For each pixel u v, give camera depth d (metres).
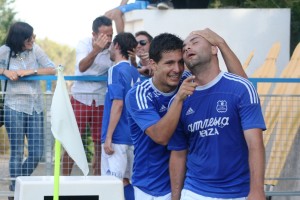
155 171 14.25
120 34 18.75
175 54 13.27
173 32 26.05
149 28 26.00
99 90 19.86
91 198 12.48
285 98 20.55
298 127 20.58
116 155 18.61
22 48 19.64
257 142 12.59
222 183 12.92
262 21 26.25
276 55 24.38
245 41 26.25
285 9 26.30
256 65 26.23
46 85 19.67
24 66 19.72
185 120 13.09
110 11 25.34
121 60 18.62
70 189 12.41
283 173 21.02
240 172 12.93
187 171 13.51
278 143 20.62
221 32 26.19
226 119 12.74
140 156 14.33
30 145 19.61
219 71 12.88
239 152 12.90
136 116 13.60
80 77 19.67
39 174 19.80
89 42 20.42
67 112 12.23
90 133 19.89
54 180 12.15
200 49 12.70
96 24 19.52
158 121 13.23
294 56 23.22
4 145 19.86
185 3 27.66
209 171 12.97
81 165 12.34
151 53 13.45
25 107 19.45
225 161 12.88
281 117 20.58
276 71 25.80
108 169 18.81
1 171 19.80
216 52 12.86
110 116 18.44
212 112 12.79
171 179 13.77
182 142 13.58
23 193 12.30
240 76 13.27
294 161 20.81
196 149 13.11
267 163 20.67
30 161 19.61
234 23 26.22
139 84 13.79
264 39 26.25
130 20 26.81
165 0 26.55
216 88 12.79
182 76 13.88
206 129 12.87
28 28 19.61
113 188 12.55
